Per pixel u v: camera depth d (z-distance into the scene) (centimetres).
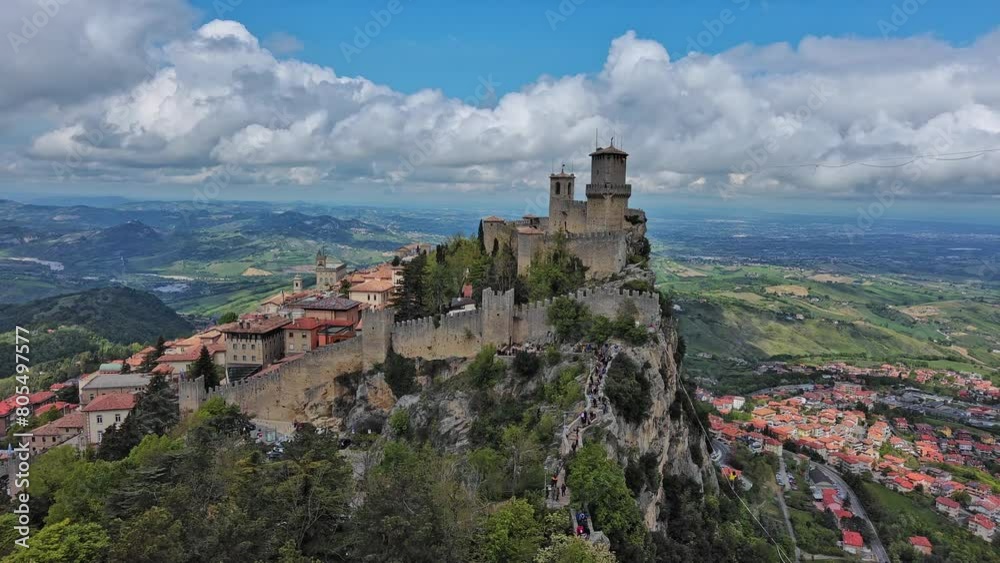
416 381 9862
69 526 4956
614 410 7550
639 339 8862
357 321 12538
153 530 4062
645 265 10950
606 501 5625
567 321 9269
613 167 11525
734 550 9194
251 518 4453
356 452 8731
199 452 5816
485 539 4606
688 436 10488
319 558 4453
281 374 10175
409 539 4047
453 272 12325
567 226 12131
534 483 5916
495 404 8794
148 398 9562
